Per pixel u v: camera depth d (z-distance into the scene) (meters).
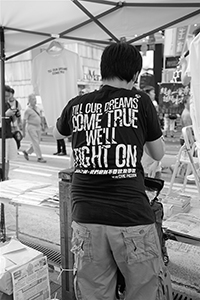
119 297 1.55
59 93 3.66
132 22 2.80
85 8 2.58
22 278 1.77
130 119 1.29
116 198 1.25
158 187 1.55
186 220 2.08
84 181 1.32
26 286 1.79
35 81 3.74
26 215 3.55
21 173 5.68
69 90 3.65
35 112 6.64
